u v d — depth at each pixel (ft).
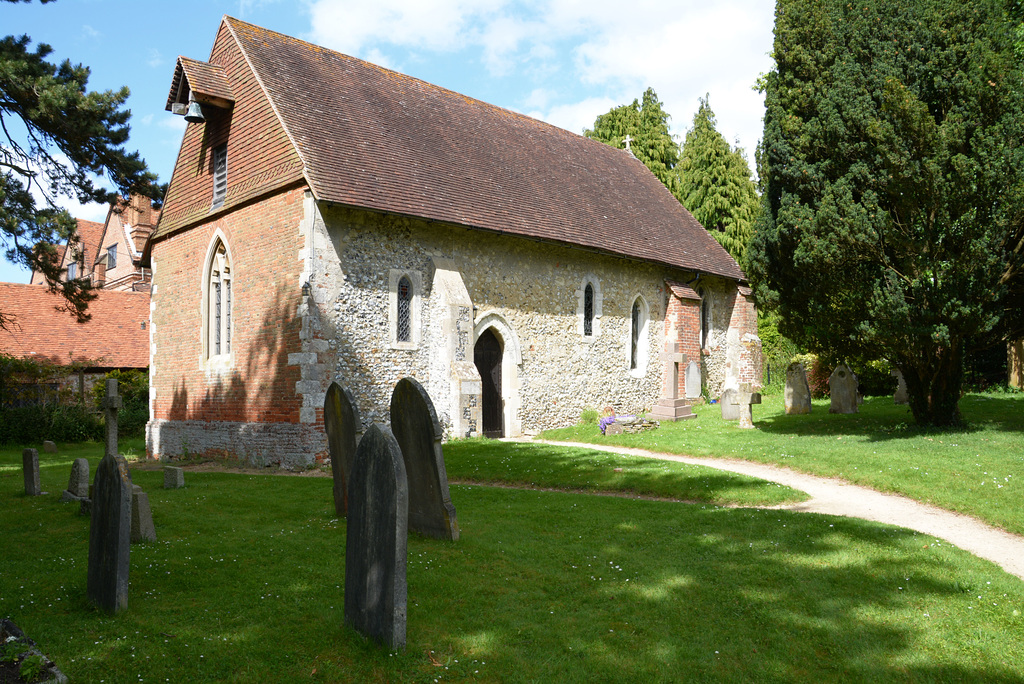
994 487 28.45
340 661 14.47
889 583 18.83
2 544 23.77
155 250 59.62
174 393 56.03
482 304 54.60
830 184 42.16
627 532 24.25
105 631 15.74
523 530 24.59
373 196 46.21
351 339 46.03
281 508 29.63
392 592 14.76
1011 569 20.48
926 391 44.37
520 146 68.64
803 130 43.75
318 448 44.11
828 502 29.07
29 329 83.25
